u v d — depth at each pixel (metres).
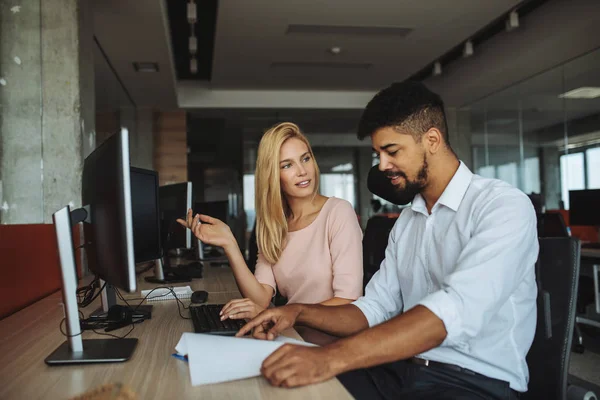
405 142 1.25
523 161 6.55
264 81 7.60
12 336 1.38
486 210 1.20
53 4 3.49
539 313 1.30
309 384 0.90
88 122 3.78
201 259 3.50
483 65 6.36
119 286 1.09
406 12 5.04
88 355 1.12
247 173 8.99
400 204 1.77
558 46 5.14
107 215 1.11
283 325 1.22
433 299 1.01
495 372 1.19
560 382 1.26
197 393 0.88
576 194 4.97
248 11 4.98
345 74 7.27
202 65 7.32
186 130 8.33
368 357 0.94
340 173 8.91
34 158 3.41
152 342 1.27
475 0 4.79
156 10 4.48
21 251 1.91
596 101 5.21
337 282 1.78
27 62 3.44
